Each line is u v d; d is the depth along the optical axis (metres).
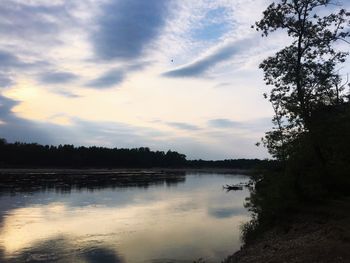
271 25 31.83
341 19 31.50
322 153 32.03
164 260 28.81
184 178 160.75
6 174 143.00
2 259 29.17
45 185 96.38
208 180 148.12
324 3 31.23
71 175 149.88
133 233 38.84
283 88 32.03
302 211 29.03
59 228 41.28
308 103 31.20
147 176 161.50
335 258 15.06
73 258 29.58
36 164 197.25
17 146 197.25
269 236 27.53
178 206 61.03
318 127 30.23
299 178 31.19
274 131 32.16
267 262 17.88
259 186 33.41
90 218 48.16
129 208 58.03
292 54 31.72
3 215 49.19
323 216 26.11
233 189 99.25
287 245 20.86
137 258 29.45
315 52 31.64
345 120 30.70
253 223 35.47
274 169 32.72
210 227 41.97
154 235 37.88
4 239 35.62
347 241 17.27
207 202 66.94
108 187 96.50
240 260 22.92
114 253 30.98
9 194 73.44
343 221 22.64
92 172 186.00
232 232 38.91
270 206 30.36
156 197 75.19
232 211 54.88
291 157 30.95
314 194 30.48
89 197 72.31
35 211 53.16
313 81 31.52
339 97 32.34
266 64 32.28
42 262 28.47
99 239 36.09
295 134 31.44
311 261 15.46
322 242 18.05
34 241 35.09
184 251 31.41
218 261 27.88
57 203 62.31
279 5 31.73
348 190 32.34
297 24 31.25
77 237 36.94
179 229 40.91
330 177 31.59
